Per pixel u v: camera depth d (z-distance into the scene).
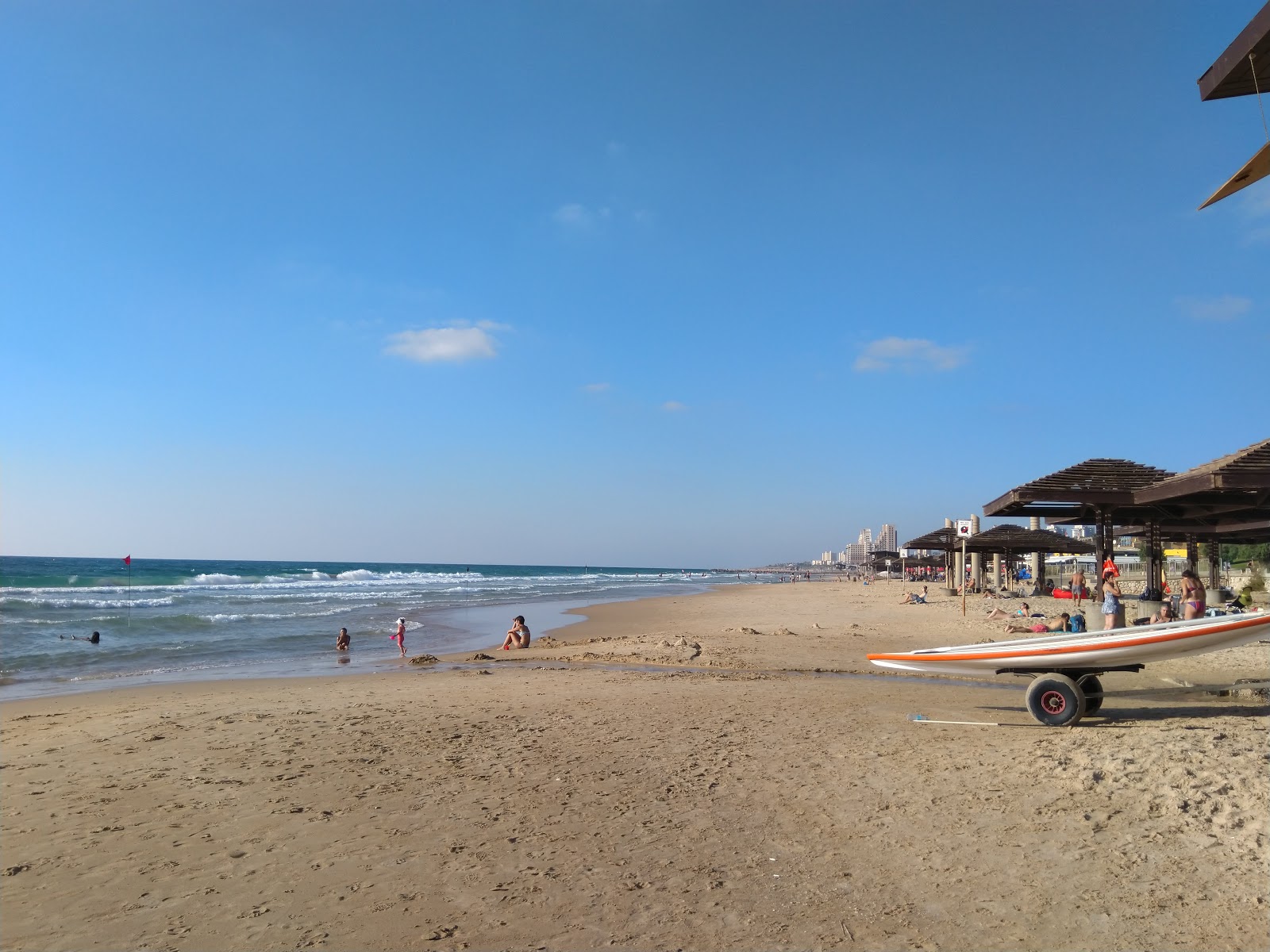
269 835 5.50
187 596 45.41
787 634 21.59
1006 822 5.36
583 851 5.11
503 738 8.61
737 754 7.62
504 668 16.08
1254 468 11.89
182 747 8.40
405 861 5.00
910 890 4.41
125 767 7.54
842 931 3.96
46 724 10.26
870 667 15.10
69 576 65.94
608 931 4.02
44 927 4.15
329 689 13.17
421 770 7.25
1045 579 40.56
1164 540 32.12
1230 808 5.21
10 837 5.52
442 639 23.91
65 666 17.36
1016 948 3.74
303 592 53.94
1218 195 6.47
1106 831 5.08
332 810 6.05
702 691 11.95
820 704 10.50
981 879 4.51
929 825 5.39
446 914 4.24
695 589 74.25
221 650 20.34
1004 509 18.89
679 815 5.80
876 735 8.30
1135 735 7.35
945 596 40.00
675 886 4.55
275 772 7.25
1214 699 10.02
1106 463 16.81
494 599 48.72
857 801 5.98
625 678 13.80
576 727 9.11
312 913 4.27
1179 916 3.96
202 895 4.53
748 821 5.63
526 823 5.67
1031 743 7.53
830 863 4.83
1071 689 8.30
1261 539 28.00
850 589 64.00
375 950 3.84
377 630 25.97
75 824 5.78
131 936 4.04
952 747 7.54
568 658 17.31
